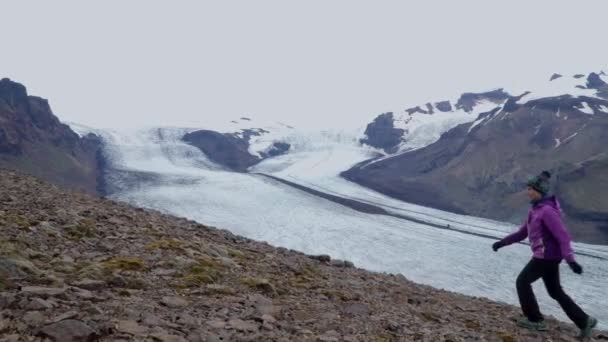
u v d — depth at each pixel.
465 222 140.38
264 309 5.70
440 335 5.92
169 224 12.41
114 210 12.79
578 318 7.04
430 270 75.50
